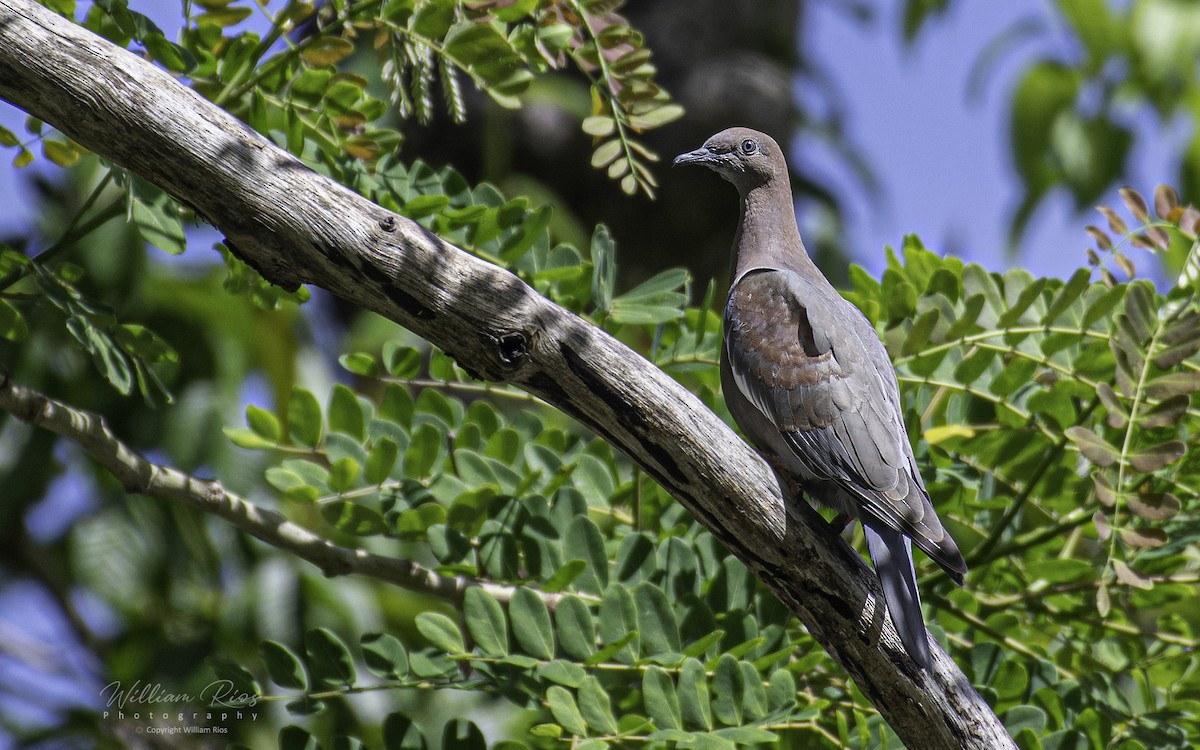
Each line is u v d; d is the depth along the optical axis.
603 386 6.90
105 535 14.03
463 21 8.36
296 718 13.05
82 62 6.30
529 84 8.30
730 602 8.40
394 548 13.72
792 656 8.57
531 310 6.78
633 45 8.48
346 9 8.15
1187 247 10.41
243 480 13.66
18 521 14.16
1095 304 8.95
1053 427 9.14
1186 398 8.22
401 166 9.08
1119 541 8.90
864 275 9.87
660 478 7.17
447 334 6.75
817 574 7.16
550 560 8.28
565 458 9.40
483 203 9.30
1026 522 9.88
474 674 8.55
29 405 7.58
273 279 6.82
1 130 8.51
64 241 8.17
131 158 6.46
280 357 14.07
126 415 13.55
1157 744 8.53
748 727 7.38
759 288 9.08
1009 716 8.00
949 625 9.27
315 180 6.60
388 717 7.67
